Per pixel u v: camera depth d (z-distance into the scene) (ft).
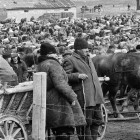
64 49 81.00
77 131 37.78
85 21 224.33
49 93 33.81
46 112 33.78
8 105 33.68
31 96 34.50
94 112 37.93
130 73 56.85
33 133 32.89
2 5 302.04
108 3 394.11
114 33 156.25
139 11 363.35
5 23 229.25
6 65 36.94
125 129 50.06
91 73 37.50
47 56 34.47
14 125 33.50
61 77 33.55
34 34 148.66
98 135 42.55
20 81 57.41
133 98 62.80
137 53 57.88
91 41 115.55
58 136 34.32
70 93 33.32
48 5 315.78
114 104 58.18
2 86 34.47
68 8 322.55
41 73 32.58
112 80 58.23
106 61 58.90
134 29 158.92
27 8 306.76
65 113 33.65
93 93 37.14
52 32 157.48
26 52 79.25
